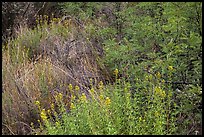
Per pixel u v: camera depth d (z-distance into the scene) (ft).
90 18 23.81
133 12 20.06
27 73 17.44
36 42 22.06
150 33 17.33
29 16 26.05
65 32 22.89
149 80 15.84
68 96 16.02
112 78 18.04
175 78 15.19
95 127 12.99
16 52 20.97
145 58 17.39
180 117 14.11
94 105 13.60
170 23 15.61
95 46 20.76
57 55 20.08
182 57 15.23
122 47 17.47
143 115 14.11
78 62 19.31
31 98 16.10
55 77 17.42
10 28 24.35
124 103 13.82
